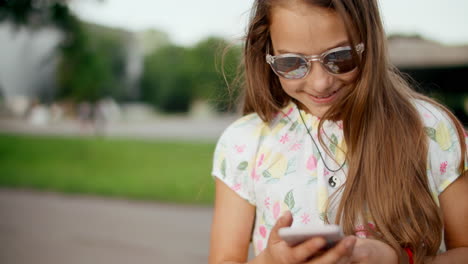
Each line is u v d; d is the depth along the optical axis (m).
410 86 1.45
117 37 43.38
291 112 1.35
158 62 48.66
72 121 31.22
